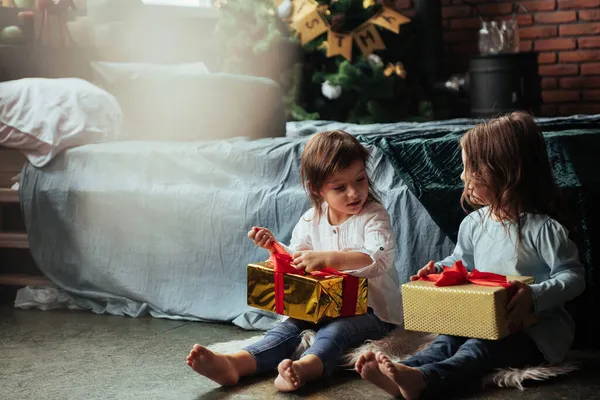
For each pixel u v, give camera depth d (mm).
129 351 2506
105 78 3562
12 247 3311
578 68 5871
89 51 3996
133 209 3006
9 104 3248
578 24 5824
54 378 2256
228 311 2812
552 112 6000
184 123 3402
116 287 3035
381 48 5297
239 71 4984
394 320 2285
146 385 2174
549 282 2008
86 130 3258
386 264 2217
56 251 3162
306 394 2051
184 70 3900
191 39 5016
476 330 1989
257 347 2174
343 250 2217
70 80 3439
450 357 2037
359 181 2232
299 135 3846
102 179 3094
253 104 3406
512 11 6031
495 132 2117
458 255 2262
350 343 2168
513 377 2020
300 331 2238
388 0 5543
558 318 2127
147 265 2984
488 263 2174
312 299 2117
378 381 1949
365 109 5246
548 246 2084
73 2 3986
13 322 2908
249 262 2820
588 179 2371
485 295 1960
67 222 3129
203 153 2979
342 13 5168
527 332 2076
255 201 2820
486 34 5801
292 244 2373
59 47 3846
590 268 2320
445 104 5941
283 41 4988
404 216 2570
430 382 1918
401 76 5449
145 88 3445
